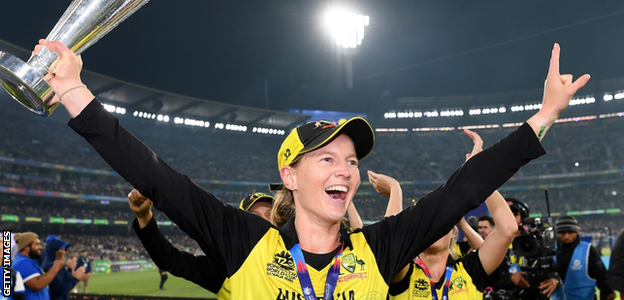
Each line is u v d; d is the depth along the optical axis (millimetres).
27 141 36625
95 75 36156
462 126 55188
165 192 1587
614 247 4875
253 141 51812
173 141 47062
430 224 1760
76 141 40188
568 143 51062
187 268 1989
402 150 54094
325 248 1779
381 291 1714
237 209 1837
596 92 50000
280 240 1760
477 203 1719
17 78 1349
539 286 4797
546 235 4934
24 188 34094
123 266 32156
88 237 38219
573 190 49031
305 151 1741
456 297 3082
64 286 6523
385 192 3258
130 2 1410
